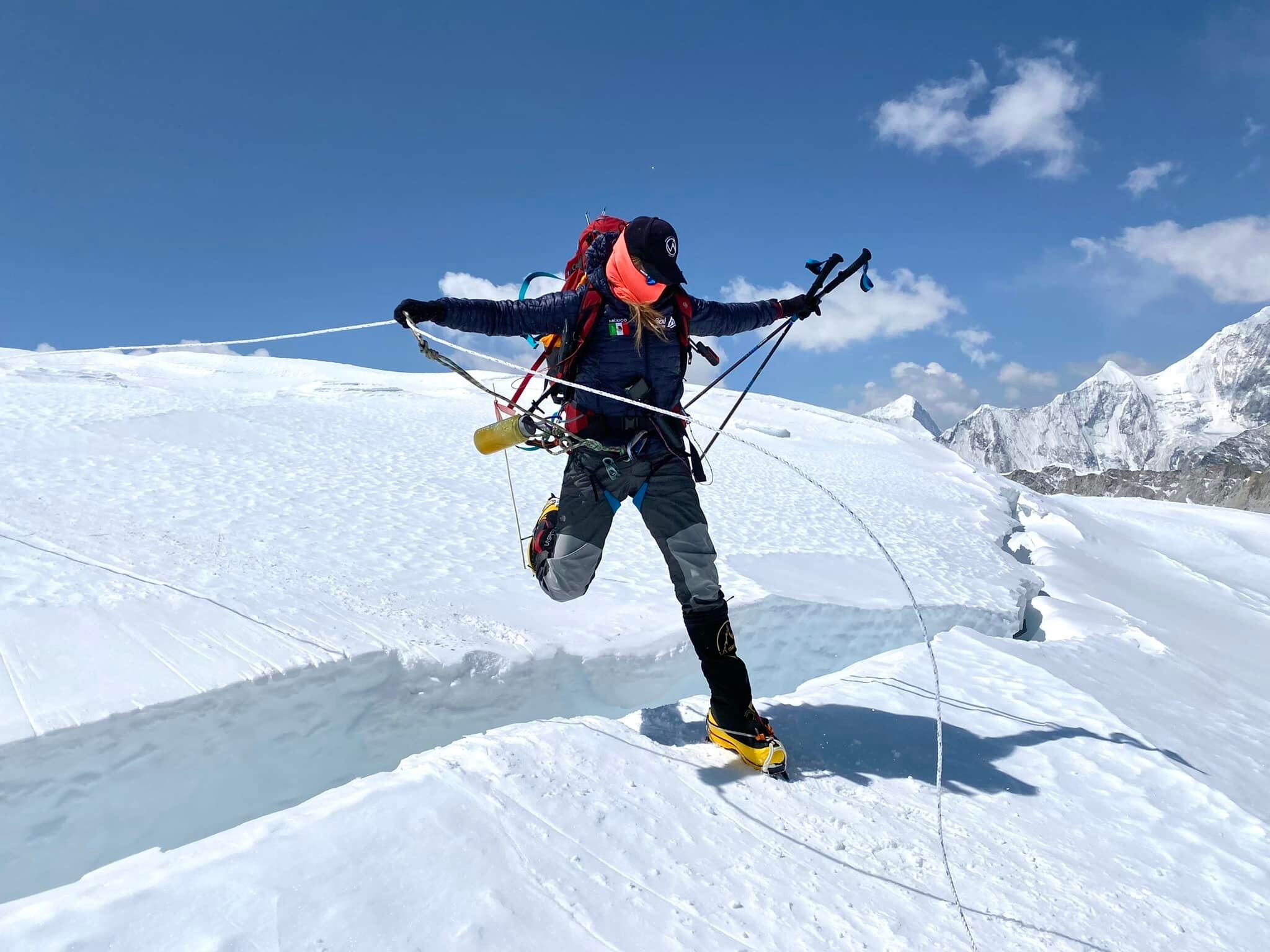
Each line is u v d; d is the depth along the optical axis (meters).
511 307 2.85
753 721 2.97
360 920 1.74
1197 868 2.93
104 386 16.36
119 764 2.85
